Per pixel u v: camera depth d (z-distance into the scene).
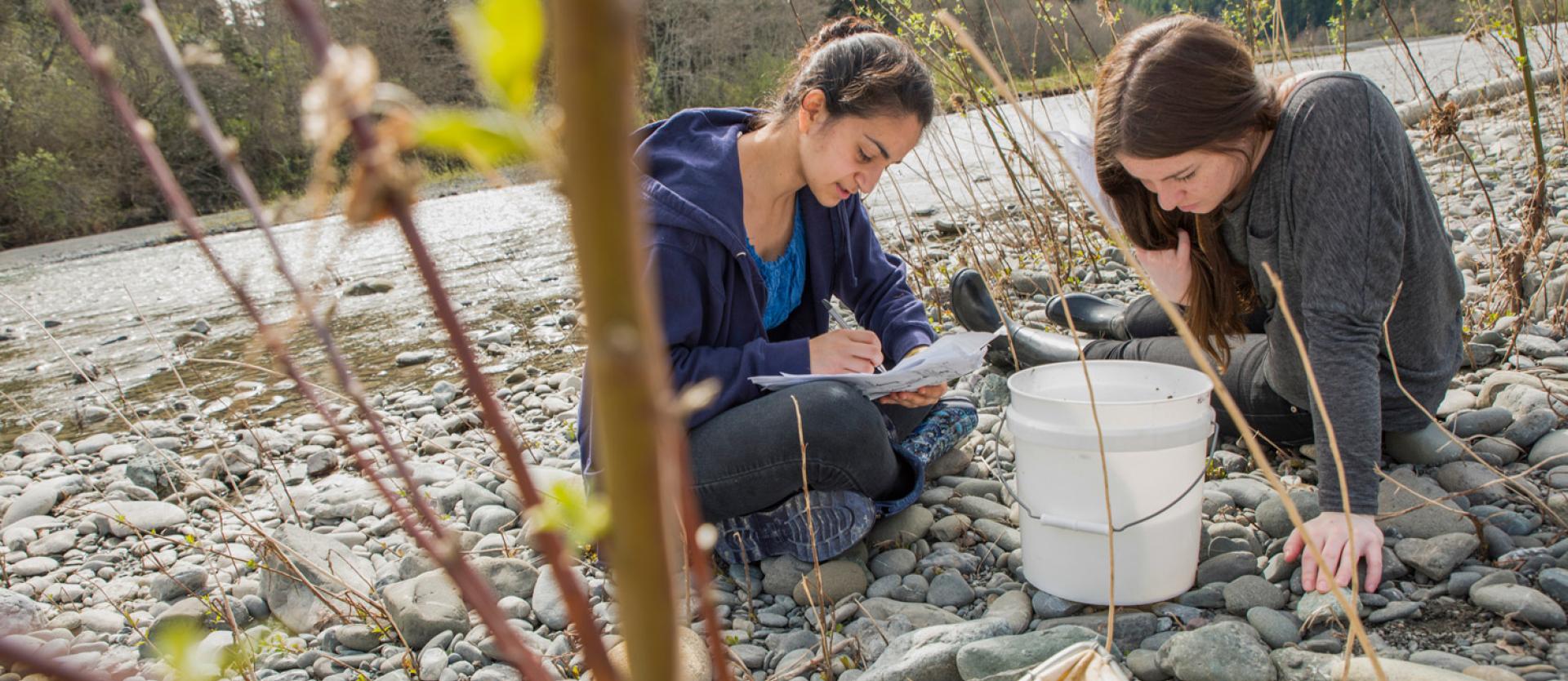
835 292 2.88
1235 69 2.05
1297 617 1.98
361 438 3.70
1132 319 3.22
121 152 16.50
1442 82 8.07
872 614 2.16
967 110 4.10
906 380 2.30
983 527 2.47
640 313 0.26
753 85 20.92
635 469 0.28
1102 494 1.97
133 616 2.50
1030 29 6.07
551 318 5.23
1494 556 2.06
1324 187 2.06
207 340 5.79
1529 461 2.38
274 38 17.02
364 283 6.52
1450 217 4.39
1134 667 1.88
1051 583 2.10
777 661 2.07
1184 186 2.14
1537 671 1.71
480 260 7.32
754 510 2.33
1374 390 2.03
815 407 2.20
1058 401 1.98
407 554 2.67
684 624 2.16
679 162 2.34
